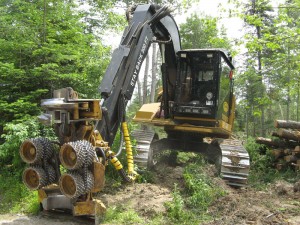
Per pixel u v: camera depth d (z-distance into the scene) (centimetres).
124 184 756
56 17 1137
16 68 998
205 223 568
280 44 1155
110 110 654
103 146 600
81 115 555
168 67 912
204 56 889
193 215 604
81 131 556
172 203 617
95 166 521
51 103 550
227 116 989
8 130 926
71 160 507
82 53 1122
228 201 687
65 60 1064
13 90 1006
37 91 942
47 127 845
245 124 2797
